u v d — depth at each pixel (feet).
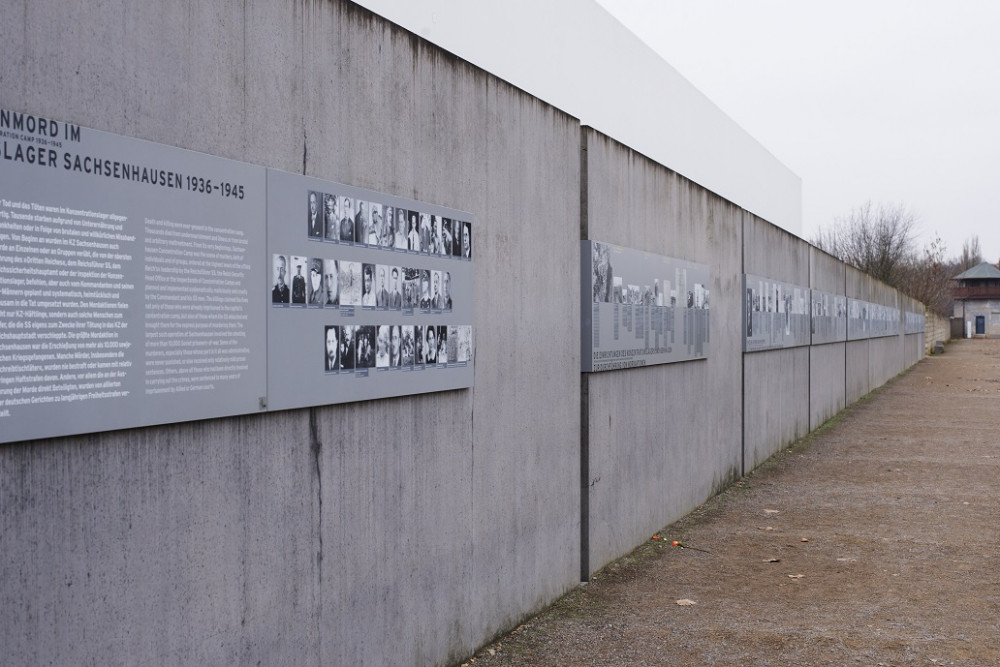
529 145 19.06
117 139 9.41
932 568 23.80
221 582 10.94
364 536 13.67
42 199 8.63
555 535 20.47
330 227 12.71
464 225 16.39
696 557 24.70
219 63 10.85
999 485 36.11
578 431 21.71
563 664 16.61
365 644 13.71
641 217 25.80
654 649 17.49
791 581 22.47
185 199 10.27
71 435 9.03
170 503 10.21
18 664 8.57
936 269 217.15
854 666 16.72
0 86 8.33
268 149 11.65
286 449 12.03
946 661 16.98
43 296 8.65
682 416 29.76
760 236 40.91
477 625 17.08
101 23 9.32
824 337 59.16
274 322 11.64
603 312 22.61
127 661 9.67
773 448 43.91
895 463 41.96
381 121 14.01
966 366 129.08
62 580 8.98
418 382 14.90
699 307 31.32
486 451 17.35
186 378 10.30
